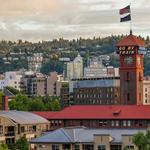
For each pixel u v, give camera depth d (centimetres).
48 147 19150
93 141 18825
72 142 18938
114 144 18600
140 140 17038
